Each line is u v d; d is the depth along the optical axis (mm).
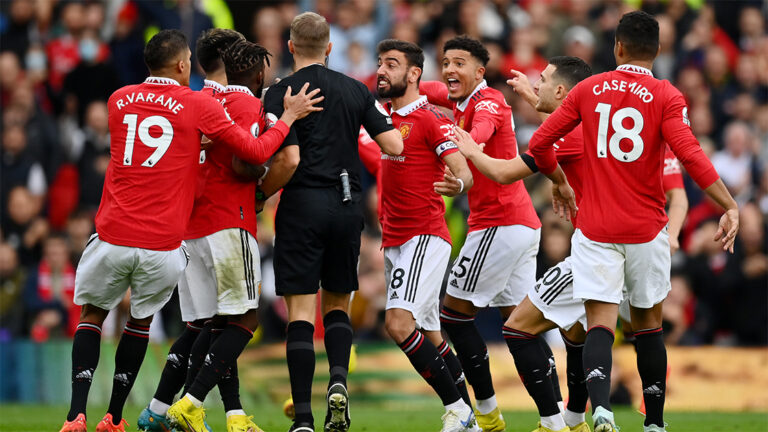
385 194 22906
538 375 21141
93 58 50625
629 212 19656
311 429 20219
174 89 20484
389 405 35781
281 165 20500
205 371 20453
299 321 20812
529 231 24266
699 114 49281
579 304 20969
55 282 40062
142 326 21250
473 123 23641
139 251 20109
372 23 51531
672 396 36688
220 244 20719
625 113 19688
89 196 45062
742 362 36750
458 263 24359
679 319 40812
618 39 20078
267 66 23375
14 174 45062
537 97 22891
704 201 44688
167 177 20234
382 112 21750
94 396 35406
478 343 24094
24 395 36500
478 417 24125
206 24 49406
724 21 54500
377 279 39906
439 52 49094
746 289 41500
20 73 49562
